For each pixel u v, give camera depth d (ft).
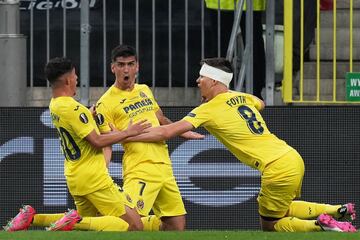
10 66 123.24
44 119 122.83
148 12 128.47
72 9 130.31
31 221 101.45
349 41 130.72
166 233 92.27
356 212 123.54
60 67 98.48
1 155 122.93
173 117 122.01
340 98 128.57
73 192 100.53
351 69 125.08
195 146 122.52
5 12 123.13
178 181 122.72
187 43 125.59
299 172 101.60
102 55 128.98
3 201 123.13
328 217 100.17
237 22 124.26
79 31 130.21
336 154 123.13
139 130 99.66
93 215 102.99
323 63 130.31
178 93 127.54
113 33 128.57
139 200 103.35
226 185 122.83
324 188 123.54
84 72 124.06
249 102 104.06
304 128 122.83
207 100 104.12
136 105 106.11
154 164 104.47
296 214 105.19
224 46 127.13
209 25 127.85
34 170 123.03
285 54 125.49
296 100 126.21
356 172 123.34
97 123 105.29
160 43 128.26
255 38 127.03
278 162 100.99
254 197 122.83
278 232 96.07
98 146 98.58
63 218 97.30
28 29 131.23
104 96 106.32
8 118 122.62
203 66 103.50
